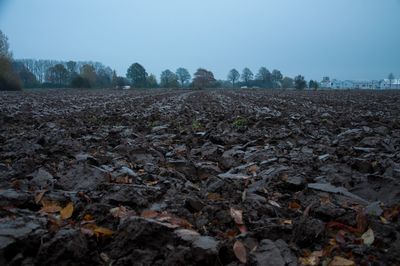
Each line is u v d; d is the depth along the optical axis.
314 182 5.48
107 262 3.12
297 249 3.38
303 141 9.16
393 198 4.55
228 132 10.70
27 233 3.12
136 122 13.67
